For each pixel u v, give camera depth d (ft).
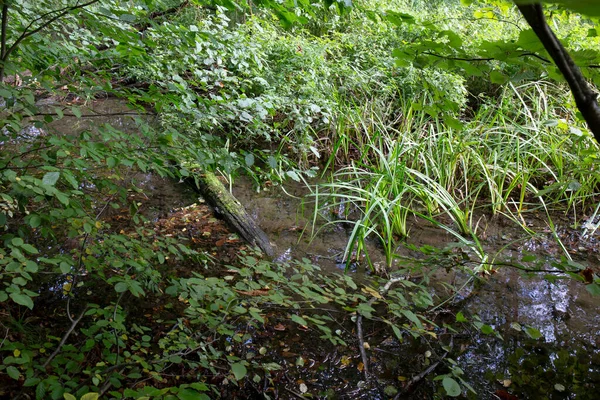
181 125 9.80
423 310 9.46
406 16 4.51
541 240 12.29
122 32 6.79
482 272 10.62
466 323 9.07
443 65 4.32
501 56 3.72
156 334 8.18
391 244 11.94
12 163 6.38
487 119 16.26
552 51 1.82
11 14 7.84
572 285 10.37
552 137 14.94
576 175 13.75
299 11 7.07
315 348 8.30
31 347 6.21
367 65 18.56
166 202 12.91
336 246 11.75
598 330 8.98
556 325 9.10
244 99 10.27
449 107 4.80
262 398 7.15
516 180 13.56
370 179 13.34
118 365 5.96
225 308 7.03
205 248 11.06
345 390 7.45
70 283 9.16
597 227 12.71
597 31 4.15
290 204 13.75
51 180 5.59
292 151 16.34
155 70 11.09
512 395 7.38
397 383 7.63
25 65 7.47
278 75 16.28
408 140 14.92
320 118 17.07
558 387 7.57
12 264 5.59
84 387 5.35
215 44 7.79
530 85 17.12
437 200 12.44
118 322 6.59
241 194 14.08
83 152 6.00
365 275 10.60
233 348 8.10
